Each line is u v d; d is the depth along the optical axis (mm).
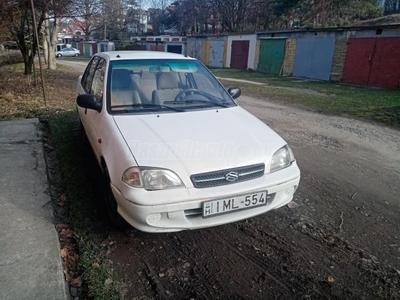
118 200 2363
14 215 2797
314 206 3285
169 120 2857
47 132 5523
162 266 2340
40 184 3402
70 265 2316
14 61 17922
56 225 2764
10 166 3836
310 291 2145
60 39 57812
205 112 3115
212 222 2383
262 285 2188
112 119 2852
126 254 2447
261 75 19719
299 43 18578
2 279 2053
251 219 3000
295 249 2574
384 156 5031
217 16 41344
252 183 2426
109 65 3447
